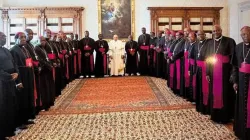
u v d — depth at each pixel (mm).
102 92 9359
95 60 13414
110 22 15203
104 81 11734
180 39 8875
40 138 5098
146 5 15219
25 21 14633
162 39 12023
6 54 5090
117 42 13773
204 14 15141
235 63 4914
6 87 5020
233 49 5320
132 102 7840
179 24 15109
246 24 13547
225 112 5754
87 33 13211
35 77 6430
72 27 14883
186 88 8000
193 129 5426
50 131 5484
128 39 13992
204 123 5801
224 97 5746
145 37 13328
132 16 15203
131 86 10398
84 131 5449
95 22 15188
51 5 14984
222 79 5738
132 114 6598
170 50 9320
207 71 5980
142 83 11039
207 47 6047
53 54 8016
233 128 5199
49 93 7293
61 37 10242
